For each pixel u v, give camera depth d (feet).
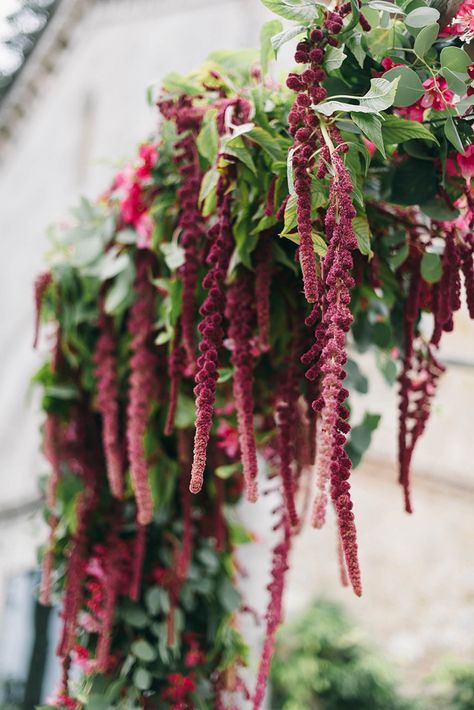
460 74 3.17
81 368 5.94
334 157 2.78
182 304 3.99
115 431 5.16
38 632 12.66
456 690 15.10
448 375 16.74
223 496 5.53
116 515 5.40
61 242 5.61
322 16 3.21
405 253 3.85
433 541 16.52
